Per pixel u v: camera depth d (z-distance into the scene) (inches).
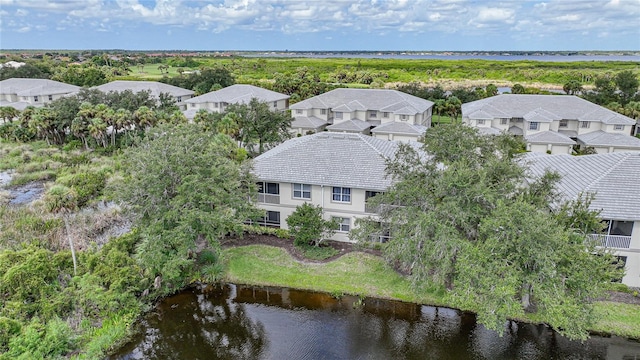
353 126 2251.5
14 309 772.0
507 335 815.7
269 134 1836.9
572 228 818.2
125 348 797.9
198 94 3260.3
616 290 904.9
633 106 2198.6
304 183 1144.8
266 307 919.0
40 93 2918.3
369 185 1098.1
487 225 756.6
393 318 872.9
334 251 1106.7
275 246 1143.6
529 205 768.3
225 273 1032.2
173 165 976.3
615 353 762.2
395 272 1008.2
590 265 729.6
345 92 2541.8
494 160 895.1
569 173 1072.8
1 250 1035.9
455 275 853.2
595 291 718.5
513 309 696.4
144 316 892.0
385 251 917.2
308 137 1353.3
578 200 852.6
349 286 970.7
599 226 826.2
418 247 841.5
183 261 920.3
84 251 1046.4
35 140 2317.9
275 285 990.4
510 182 874.1
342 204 1147.3
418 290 855.1
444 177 843.4
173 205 946.1
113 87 3004.4
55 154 1982.0
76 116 2154.3
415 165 951.0
